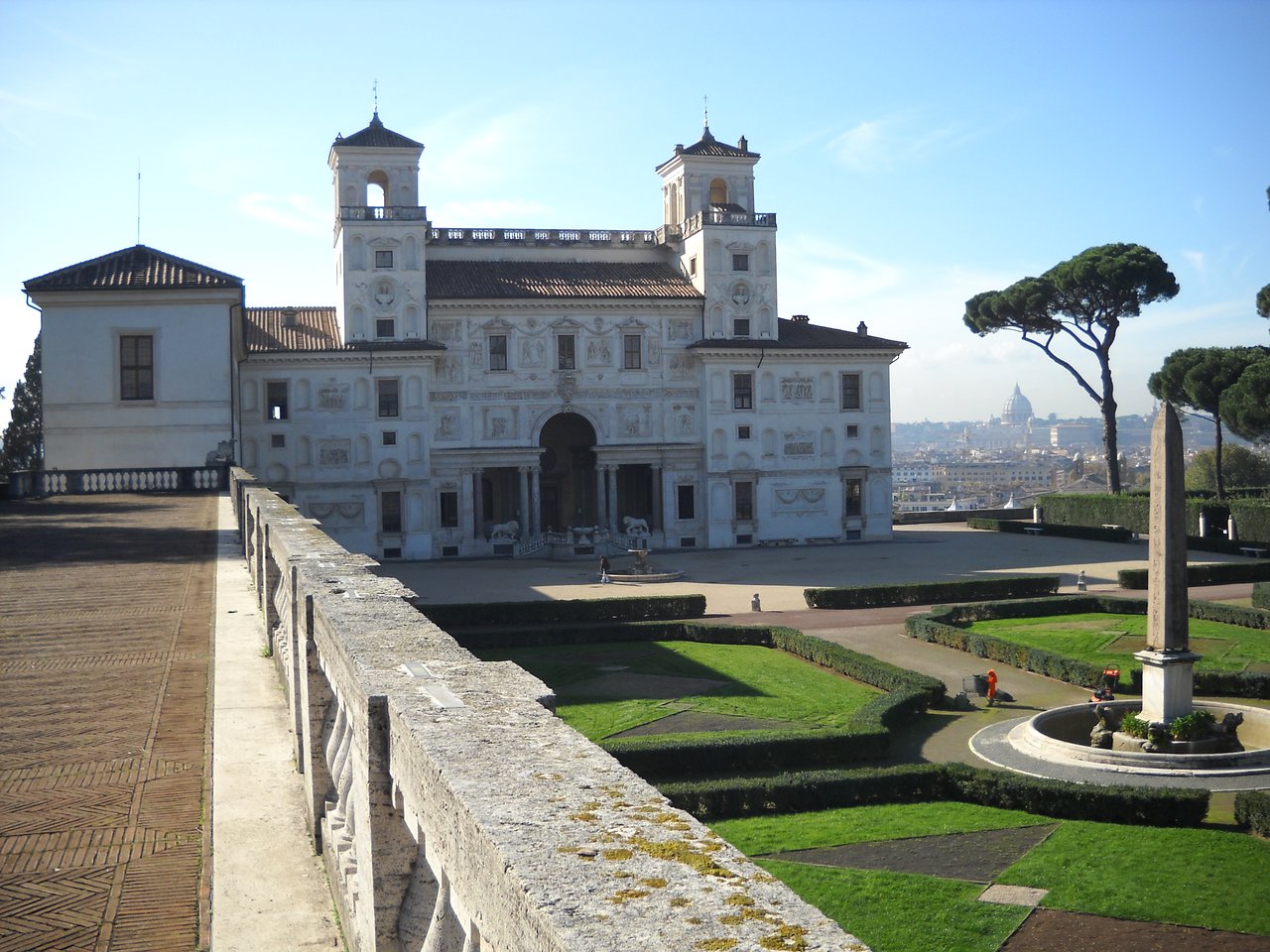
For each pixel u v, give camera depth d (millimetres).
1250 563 72688
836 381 102312
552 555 93000
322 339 93750
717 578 79250
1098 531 103625
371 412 93375
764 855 26094
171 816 11617
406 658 9469
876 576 78812
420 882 7934
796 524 101625
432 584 76688
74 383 70688
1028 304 114562
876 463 103500
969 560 87812
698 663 49938
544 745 6934
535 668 48969
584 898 4645
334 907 9992
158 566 30938
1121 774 32000
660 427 98875
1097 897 23203
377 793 8258
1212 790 30625
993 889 23812
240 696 16469
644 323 98500
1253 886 23734
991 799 29844
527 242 103812
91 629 21688
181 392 71312
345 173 97625
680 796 29203
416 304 94000
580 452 102938
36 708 15742
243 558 32781
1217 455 102938
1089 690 44156
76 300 70688
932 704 42156
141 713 15500
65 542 36750
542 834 5355
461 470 95438
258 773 13273
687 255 102750
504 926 5059
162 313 71188
